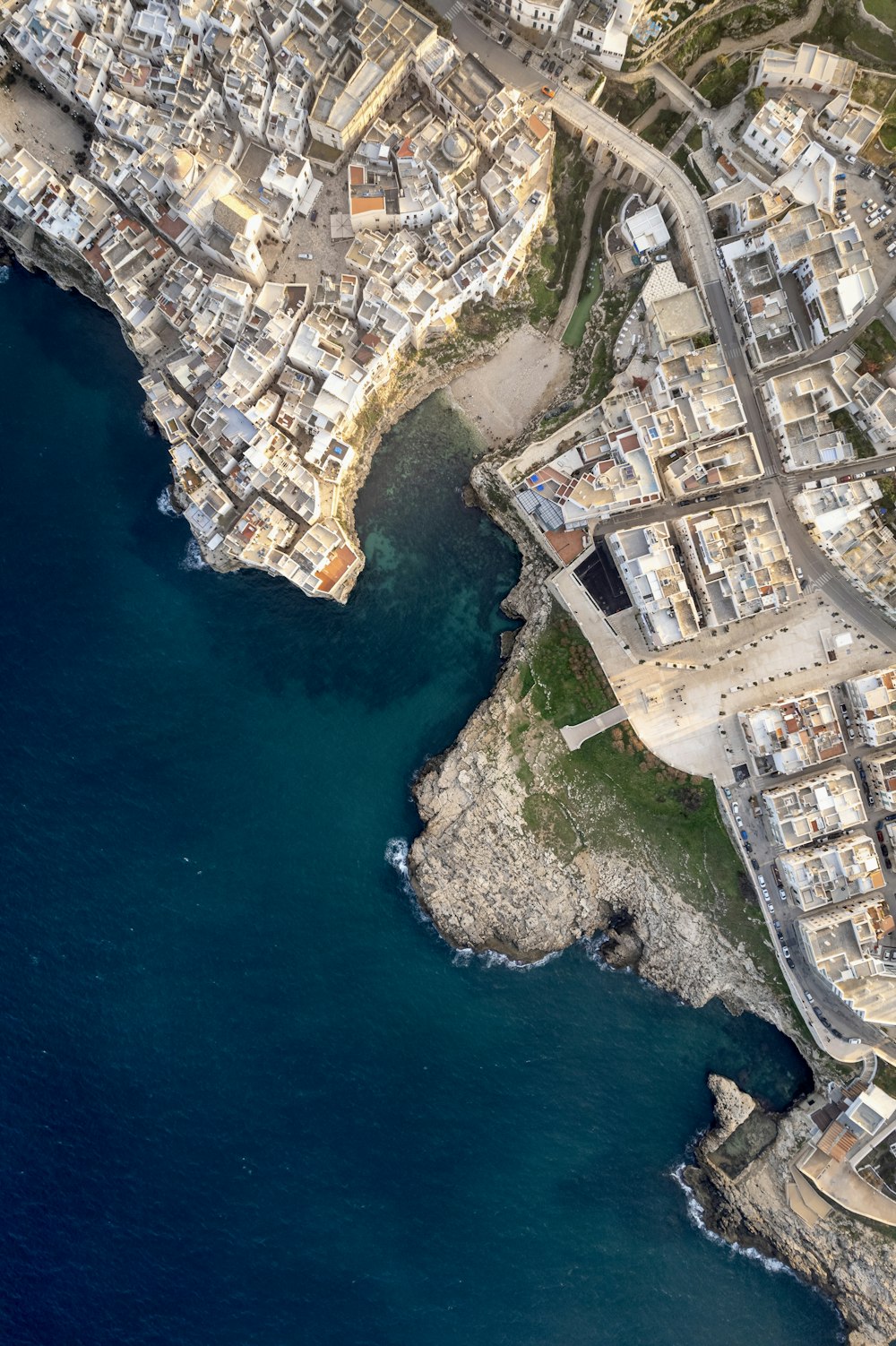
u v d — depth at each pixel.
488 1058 153.25
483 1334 144.62
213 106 151.25
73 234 150.38
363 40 148.25
